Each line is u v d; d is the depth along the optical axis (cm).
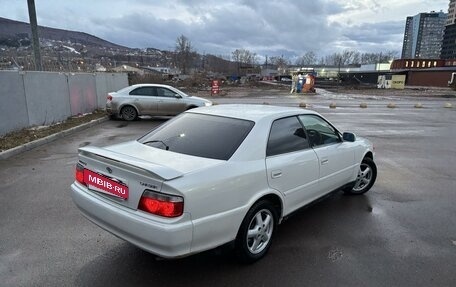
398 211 490
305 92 3962
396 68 9156
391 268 345
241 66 10588
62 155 786
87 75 1541
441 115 1845
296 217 463
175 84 4794
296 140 407
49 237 396
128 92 1384
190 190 281
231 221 314
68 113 1339
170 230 272
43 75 1143
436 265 352
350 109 2098
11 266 338
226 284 314
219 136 358
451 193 572
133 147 363
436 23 15400
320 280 323
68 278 321
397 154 870
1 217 447
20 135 940
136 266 341
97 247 375
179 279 321
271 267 343
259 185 338
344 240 401
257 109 425
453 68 6325
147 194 285
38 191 545
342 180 486
